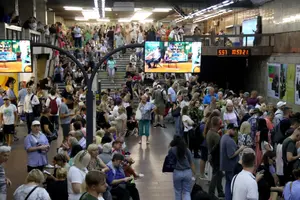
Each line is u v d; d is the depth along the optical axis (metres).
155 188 11.31
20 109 19.25
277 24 26.88
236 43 26.19
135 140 17.81
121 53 33.72
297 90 21.48
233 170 8.84
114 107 17.11
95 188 5.19
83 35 40.84
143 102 16.64
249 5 31.52
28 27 25.94
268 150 9.81
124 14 48.34
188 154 9.09
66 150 10.36
